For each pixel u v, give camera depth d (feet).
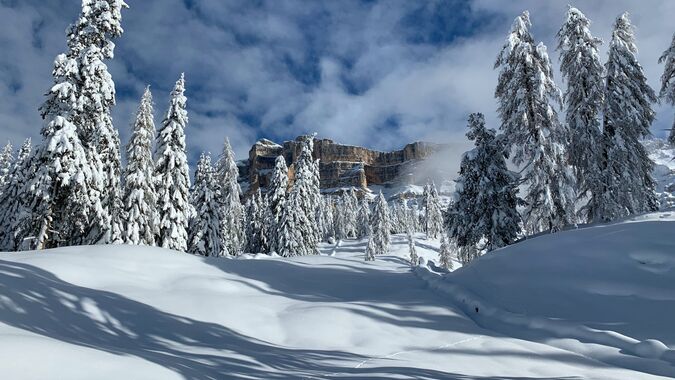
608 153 72.84
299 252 141.18
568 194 64.85
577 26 74.18
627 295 30.12
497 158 72.59
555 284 34.35
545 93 66.39
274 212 151.12
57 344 13.61
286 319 29.94
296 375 16.67
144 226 90.07
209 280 38.19
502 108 72.64
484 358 23.31
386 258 255.50
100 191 72.13
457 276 44.29
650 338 24.53
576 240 41.14
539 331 28.27
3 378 10.69
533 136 68.08
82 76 66.64
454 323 30.76
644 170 77.30
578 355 24.11
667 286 29.50
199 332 24.99
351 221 379.55
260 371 16.66
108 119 71.92
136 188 88.84
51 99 65.10
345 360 21.03
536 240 44.88
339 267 55.42
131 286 33.19
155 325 24.93
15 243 74.49
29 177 63.93
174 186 94.94
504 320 31.14
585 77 74.64
